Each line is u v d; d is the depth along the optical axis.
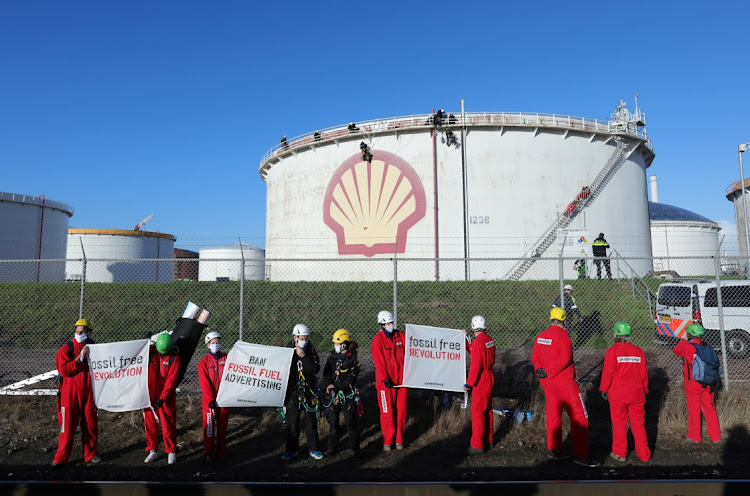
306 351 6.64
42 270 35.03
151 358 6.26
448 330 7.14
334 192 27.91
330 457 6.40
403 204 26.42
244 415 8.19
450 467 6.00
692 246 47.19
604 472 5.79
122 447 6.77
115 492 5.09
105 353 6.18
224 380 6.32
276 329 15.06
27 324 15.37
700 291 13.55
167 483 5.13
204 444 6.73
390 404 6.64
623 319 15.53
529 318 15.29
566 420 7.85
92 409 6.12
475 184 26.06
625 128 27.83
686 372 7.07
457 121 26.34
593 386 9.37
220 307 16.00
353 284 17.83
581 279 17.55
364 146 26.67
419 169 26.47
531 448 6.74
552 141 26.70
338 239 27.48
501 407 8.22
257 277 43.09
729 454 6.46
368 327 15.03
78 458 6.39
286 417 6.46
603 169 27.08
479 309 15.77
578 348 14.00
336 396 6.51
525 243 25.72
